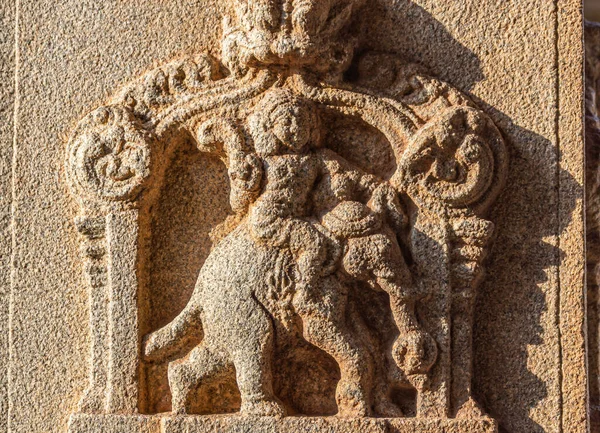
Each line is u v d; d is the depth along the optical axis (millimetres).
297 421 1855
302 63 1961
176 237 2008
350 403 1870
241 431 1857
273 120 1920
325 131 2010
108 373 1932
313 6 1907
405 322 1884
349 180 1937
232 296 1888
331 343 1879
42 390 1983
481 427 1855
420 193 1931
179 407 1894
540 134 1983
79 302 1999
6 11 2141
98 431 1890
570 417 1903
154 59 2053
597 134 2279
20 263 2021
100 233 1971
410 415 1906
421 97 1973
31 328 2002
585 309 1941
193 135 1987
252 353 1877
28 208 2037
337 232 1895
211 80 1998
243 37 1951
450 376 1896
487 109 1996
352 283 1934
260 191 1935
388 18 2043
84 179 1968
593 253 2213
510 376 1933
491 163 1930
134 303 1937
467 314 1921
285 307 1881
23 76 2072
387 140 1995
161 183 2008
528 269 1956
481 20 2025
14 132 2066
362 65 2002
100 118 1989
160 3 2068
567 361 1920
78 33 2072
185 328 1924
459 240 1928
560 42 2004
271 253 1899
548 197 1966
